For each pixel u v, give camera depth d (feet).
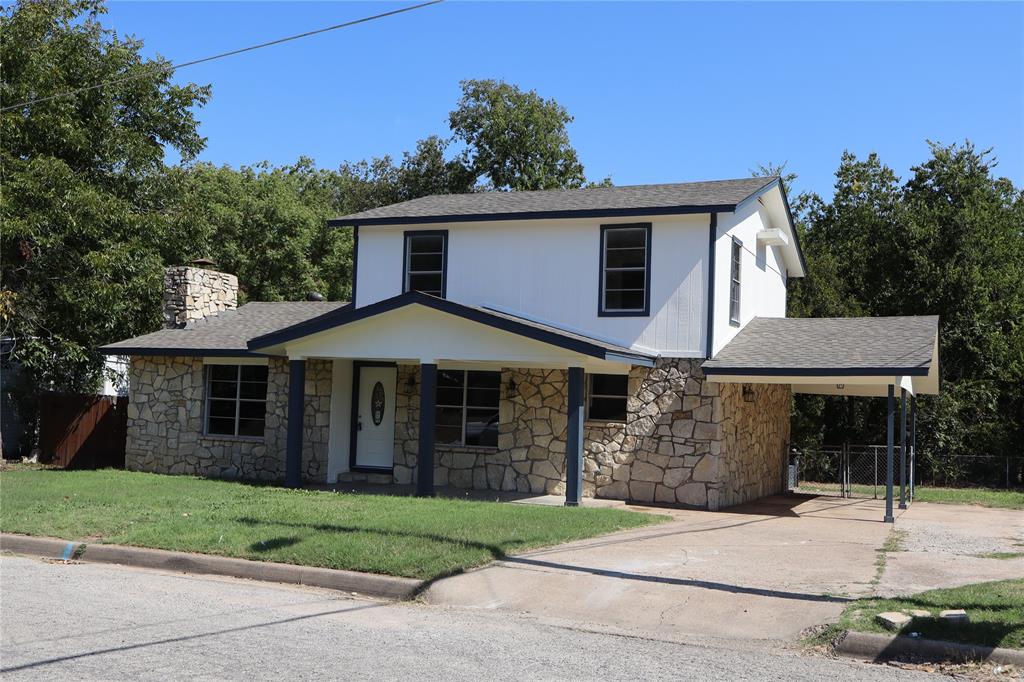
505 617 27.71
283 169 149.07
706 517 49.57
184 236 83.35
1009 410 85.51
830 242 109.60
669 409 55.47
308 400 62.59
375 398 64.03
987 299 85.15
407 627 25.98
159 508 44.78
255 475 64.39
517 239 60.29
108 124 79.77
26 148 74.28
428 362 53.93
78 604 27.91
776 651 24.54
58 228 71.10
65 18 77.30
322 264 127.85
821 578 31.89
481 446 60.13
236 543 35.40
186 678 20.38
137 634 24.34
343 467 63.31
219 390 66.85
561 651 23.82
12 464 72.43
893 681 21.67
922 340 53.47
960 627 24.43
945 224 86.89
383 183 174.70
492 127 141.79
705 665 22.82
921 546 39.86
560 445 57.77
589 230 58.44
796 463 80.69
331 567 32.19
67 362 77.30
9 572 32.96
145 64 81.71
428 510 45.21
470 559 32.78
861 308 88.94
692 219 55.88
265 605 28.43
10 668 20.89
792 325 61.67
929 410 82.48
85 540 37.24
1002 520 52.06
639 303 56.95
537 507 48.65
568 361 51.49
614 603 28.91
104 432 73.05
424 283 62.64
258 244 119.24
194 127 88.58
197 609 27.61
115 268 74.54
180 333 69.72
